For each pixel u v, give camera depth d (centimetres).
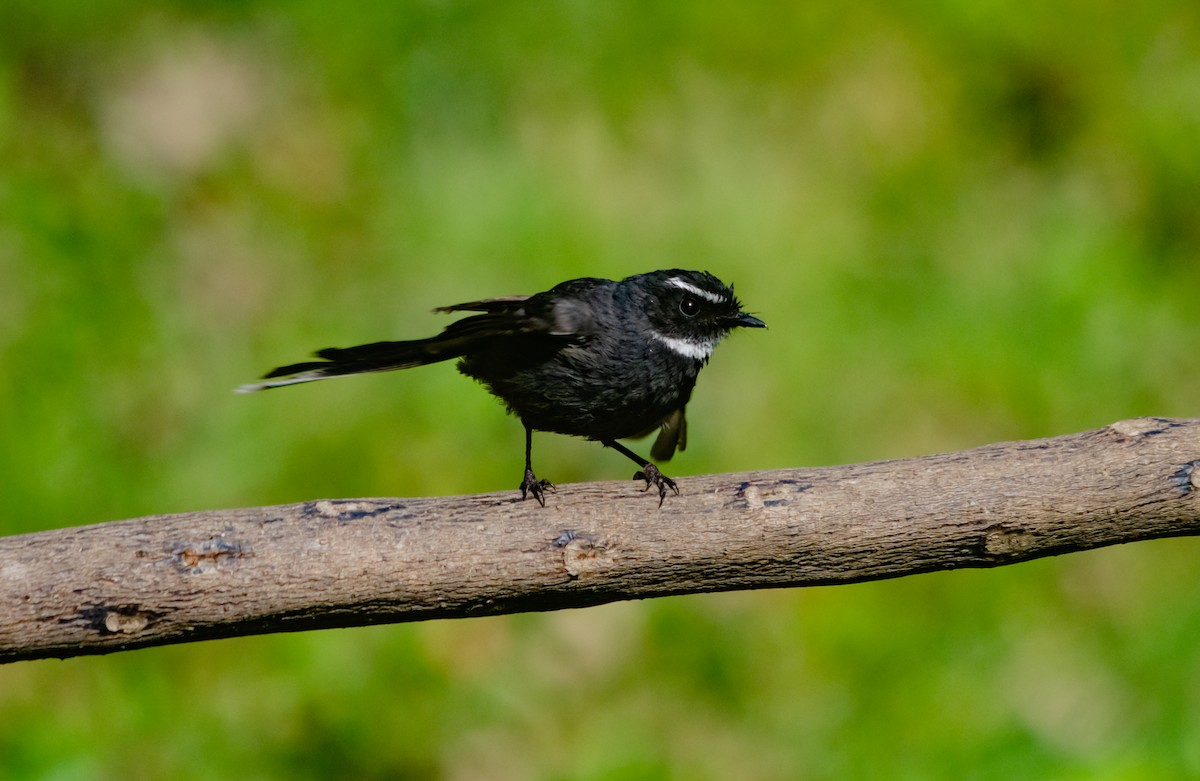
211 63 1521
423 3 1570
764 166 1511
